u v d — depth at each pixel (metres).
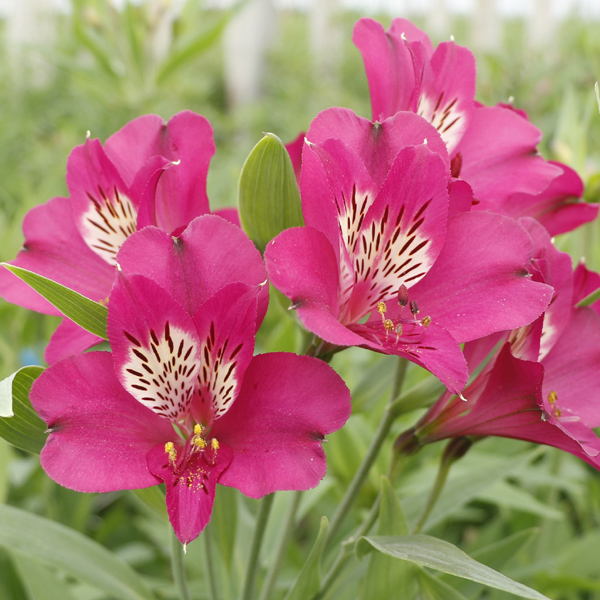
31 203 0.54
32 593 0.36
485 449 0.49
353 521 0.46
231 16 0.71
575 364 0.32
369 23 0.30
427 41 0.32
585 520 0.56
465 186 0.28
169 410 0.27
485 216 0.28
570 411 0.31
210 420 0.28
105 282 0.32
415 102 0.30
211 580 0.33
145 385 0.27
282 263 0.26
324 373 0.26
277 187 0.29
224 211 0.32
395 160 0.28
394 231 0.28
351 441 0.42
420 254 0.28
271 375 0.26
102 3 0.74
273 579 0.35
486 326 0.27
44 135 1.20
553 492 0.47
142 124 0.30
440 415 0.30
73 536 0.34
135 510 0.62
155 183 0.28
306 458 0.26
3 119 1.07
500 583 0.26
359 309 0.29
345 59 2.01
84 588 0.44
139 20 0.75
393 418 0.31
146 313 0.26
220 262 0.27
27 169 0.96
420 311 0.28
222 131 1.40
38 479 0.53
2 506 0.34
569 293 0.30
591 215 0.33
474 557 0.36
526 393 0.28
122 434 0.27
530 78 0.89
